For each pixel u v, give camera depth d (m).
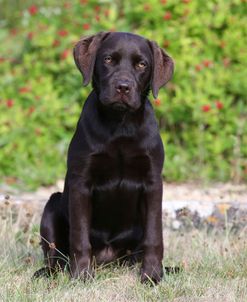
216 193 13.25
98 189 8.96
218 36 14.90
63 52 14.80
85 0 15.27
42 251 9.98
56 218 9.41
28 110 14.50
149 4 14.68
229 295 8.24
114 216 9.16
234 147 14.27
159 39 14.50
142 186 8.97
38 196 12.92
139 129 8.76
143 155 8.77
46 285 8.62
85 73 8.90
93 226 9.30
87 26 14.92
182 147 14.73
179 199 12.52
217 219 11.50
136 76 8.75
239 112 14.39
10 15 19.19
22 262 9.59
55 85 15.05
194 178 14.23
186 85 14.34
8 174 14.21
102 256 9.46
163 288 8.45
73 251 8.87
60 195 9.68
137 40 8.88
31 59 15.09
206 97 14.24
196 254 9.88
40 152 14.38
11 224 10.66
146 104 8.99
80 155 8.81
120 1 15.85
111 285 8.72
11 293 8.23
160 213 8.97
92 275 8.84
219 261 9.51
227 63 14.57
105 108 8.73
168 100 14.43
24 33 16.17
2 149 14.35
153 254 8.91
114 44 8.76
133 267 9.43
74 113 14.59
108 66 8.73
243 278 8.94
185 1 14.59
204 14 14.70
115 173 8.88
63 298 8.07
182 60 14.35
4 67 15.55
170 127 14.72
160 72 9.02
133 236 9.36
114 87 8.52
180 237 10.85
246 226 11.07
